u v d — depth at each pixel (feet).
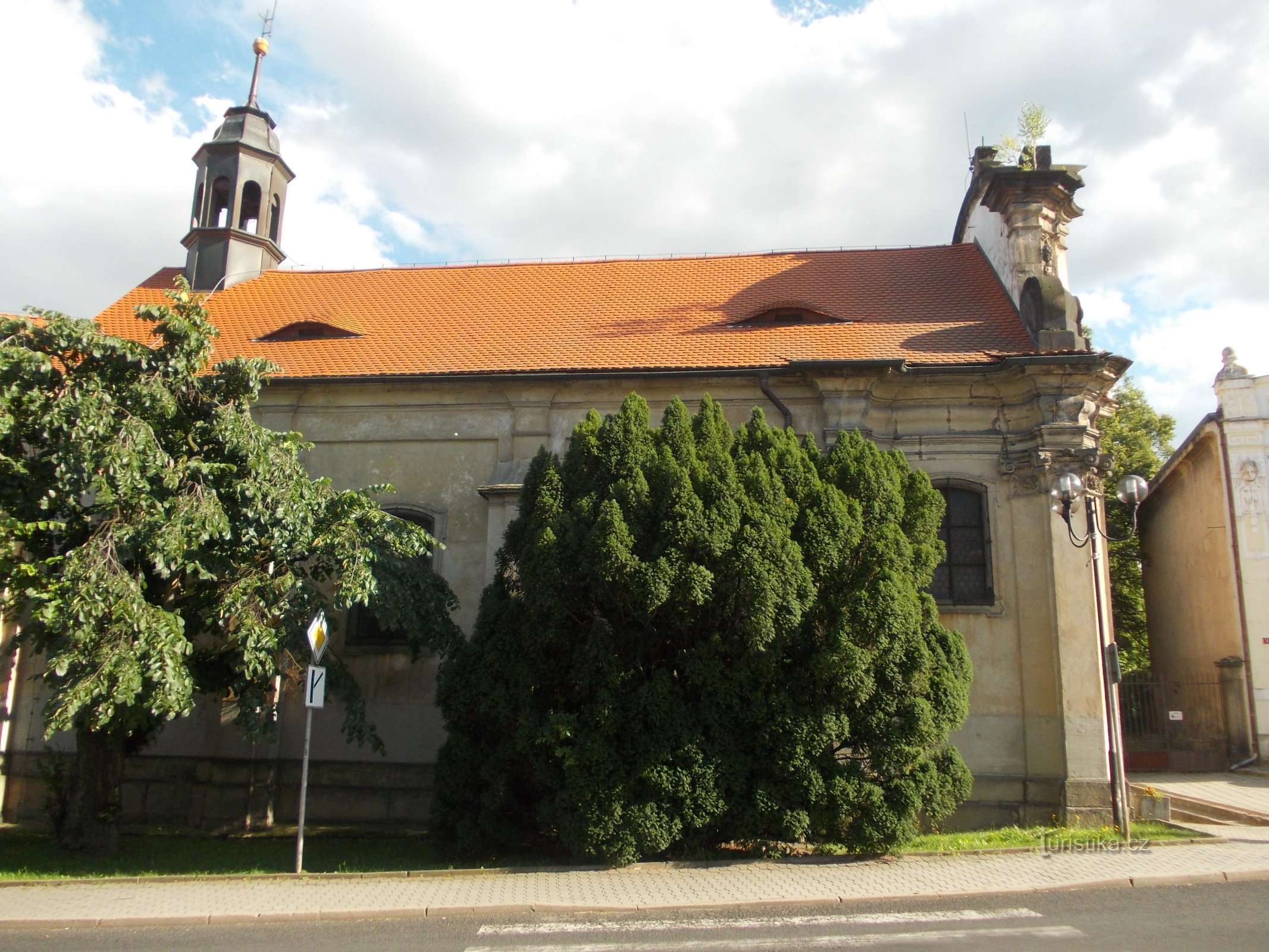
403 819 50.37
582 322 60.29
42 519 39.58
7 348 37.47
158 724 42.98
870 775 38.63
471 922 30.01
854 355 52.75
